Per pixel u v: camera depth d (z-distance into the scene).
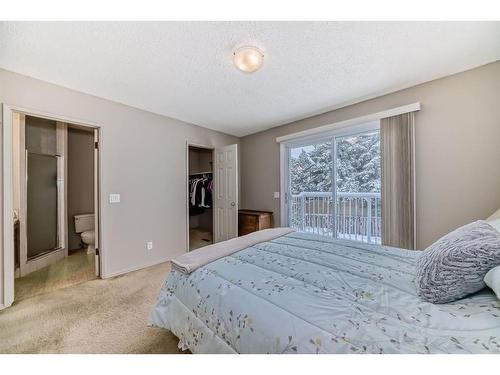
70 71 2.02
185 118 3.37
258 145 4.14
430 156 2.28
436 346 0.65
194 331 1.15
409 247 2.35
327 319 0.80
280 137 3.68
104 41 1.60
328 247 1.69
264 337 0.82
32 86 2.12
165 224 3.23
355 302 0.91
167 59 1.84
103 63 1.89
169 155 3.30
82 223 3.79
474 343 0.65
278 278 1.16
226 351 0.95
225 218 3.88
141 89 2.39
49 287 2.35
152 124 3.09
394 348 0.66
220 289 1.11
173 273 1.47
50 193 3.25
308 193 3.50
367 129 2.80
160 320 1.40
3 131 1.94
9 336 1.56
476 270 0.87
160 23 1.44
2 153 1.94
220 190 3.98
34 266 2.83
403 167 2.39
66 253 3.43
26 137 2.99
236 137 4.41
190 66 1.95
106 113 2.63
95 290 2.28
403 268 1.26
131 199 2.86
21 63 1.88
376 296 0.95
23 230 2.70
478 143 2.03
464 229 1.14
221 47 1.69
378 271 1.21
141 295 2.18
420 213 2.35
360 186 2.99
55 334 1.58
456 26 1.50
